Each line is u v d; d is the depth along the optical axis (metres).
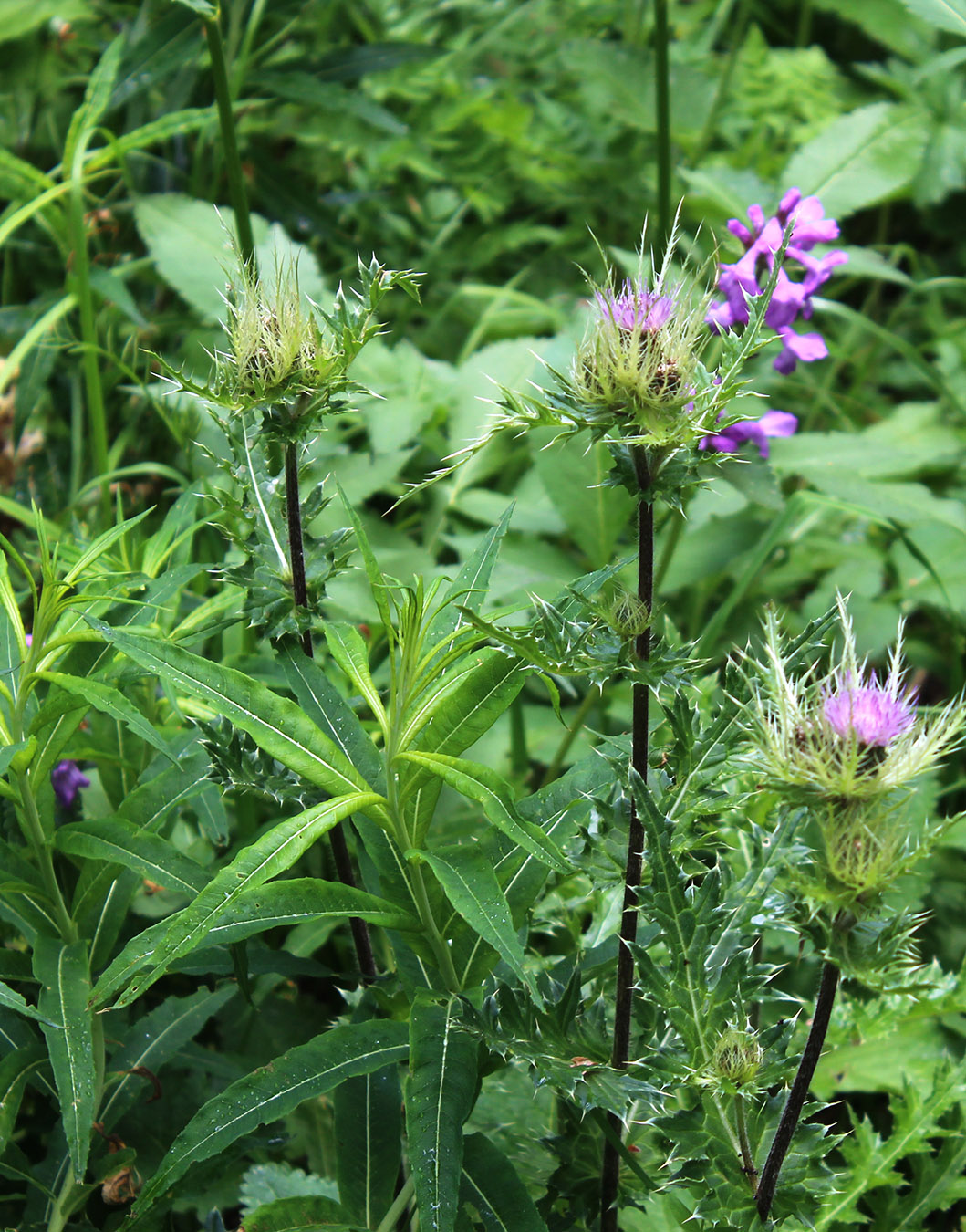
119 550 1.03
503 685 0.82
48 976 0.84
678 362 0.77
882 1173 0.92
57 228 1.39
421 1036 0.79
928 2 1.11
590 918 1.00
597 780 0.85
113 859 0.84
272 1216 0.81
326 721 0.84
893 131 1.47
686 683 0.79
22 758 0.84
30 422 1.40
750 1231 0.79
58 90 1.68
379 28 1.93
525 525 1.30
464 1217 0.81
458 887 0.78
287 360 0.80
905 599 1.35
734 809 0.86
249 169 1.60
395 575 1.22
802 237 0.97
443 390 1.37
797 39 2.18
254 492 0.87
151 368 1.46
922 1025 1.00
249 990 0.87
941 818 1.19
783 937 1.02
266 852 0.78
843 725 0.75
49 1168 0.88
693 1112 0.80
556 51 1.93
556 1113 0.91
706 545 1.29
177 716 0.98
